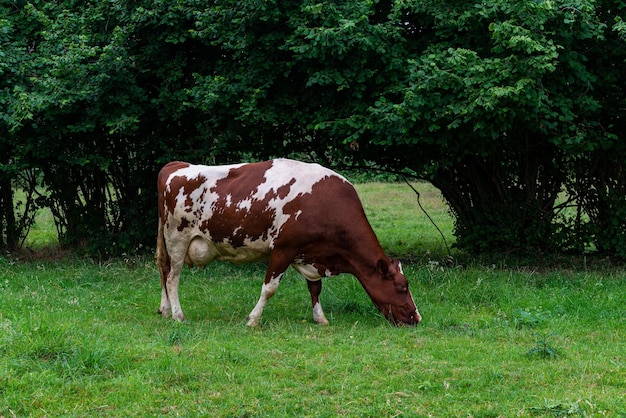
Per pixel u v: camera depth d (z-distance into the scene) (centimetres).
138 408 512
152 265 1036
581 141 917
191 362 600
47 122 1030
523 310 775
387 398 532
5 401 511
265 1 906
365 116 923
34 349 591
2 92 1006
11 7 1121
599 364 603
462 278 930
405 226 1582
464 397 534
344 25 853
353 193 751
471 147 934
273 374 581
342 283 920
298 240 729
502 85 841
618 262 1049
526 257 1053
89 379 556
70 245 1179
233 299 870
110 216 1230
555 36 879
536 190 1084
